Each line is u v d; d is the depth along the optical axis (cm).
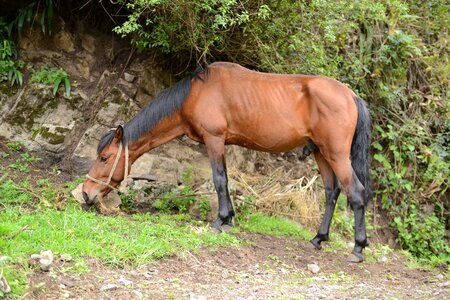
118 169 625
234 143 629
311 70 727
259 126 602
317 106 585
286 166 836
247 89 606
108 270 459
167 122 625
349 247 673
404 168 885
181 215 645
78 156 727
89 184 626
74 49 799
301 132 598
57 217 543
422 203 894
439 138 912
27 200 616
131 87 780
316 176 805
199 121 609
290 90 601
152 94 792
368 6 812
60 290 407
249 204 718
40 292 398
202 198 673
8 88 756
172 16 667
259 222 686
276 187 777
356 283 543
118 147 624
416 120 914
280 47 716
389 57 911
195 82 620
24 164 713
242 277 505
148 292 430
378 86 898
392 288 541
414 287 561
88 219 551
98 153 631
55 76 756
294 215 740
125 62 800
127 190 670
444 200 913
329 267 588
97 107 761
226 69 623
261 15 643
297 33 697
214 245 562
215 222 616
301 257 603
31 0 789
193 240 551
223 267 526
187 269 501
